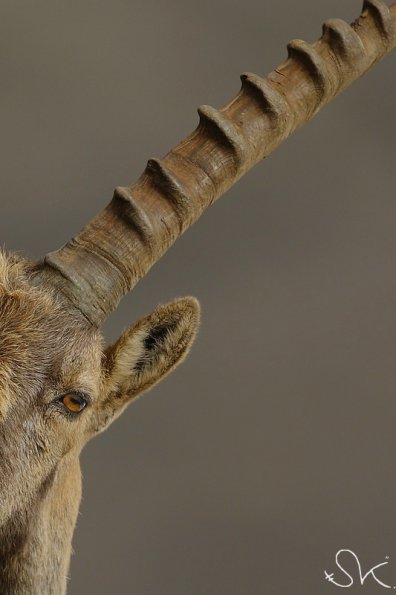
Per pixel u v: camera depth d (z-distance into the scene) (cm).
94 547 1834
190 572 1812
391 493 1869
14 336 848
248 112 1010
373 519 1864
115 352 980
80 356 876
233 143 984
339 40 1057
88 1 2050
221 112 995
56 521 950
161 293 1959
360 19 1100
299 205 2036
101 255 938
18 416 834
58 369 857
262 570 1812
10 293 862
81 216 1941
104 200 1959
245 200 2014
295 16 2102
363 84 2103
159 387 1933
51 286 909
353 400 1938
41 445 854
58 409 861
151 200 964
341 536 1844
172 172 969
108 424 997
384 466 1892
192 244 1981
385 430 1914
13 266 909
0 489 834
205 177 980
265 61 2088
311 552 1831
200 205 982
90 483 1870
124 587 1800
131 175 1981
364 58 1077
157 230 956
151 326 991
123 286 943
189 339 1016
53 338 866
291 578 1814
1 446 830
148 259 957
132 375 996
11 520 872
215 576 1808
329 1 2103
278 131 1019
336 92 1068
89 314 917
